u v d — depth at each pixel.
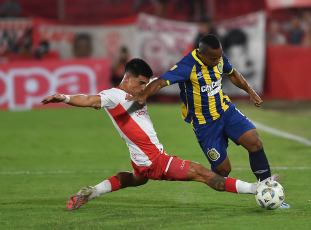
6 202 24.89
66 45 64.00
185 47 63.16
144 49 63.53
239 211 22.12
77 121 53.97
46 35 63.75
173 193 26.34
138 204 24.05
